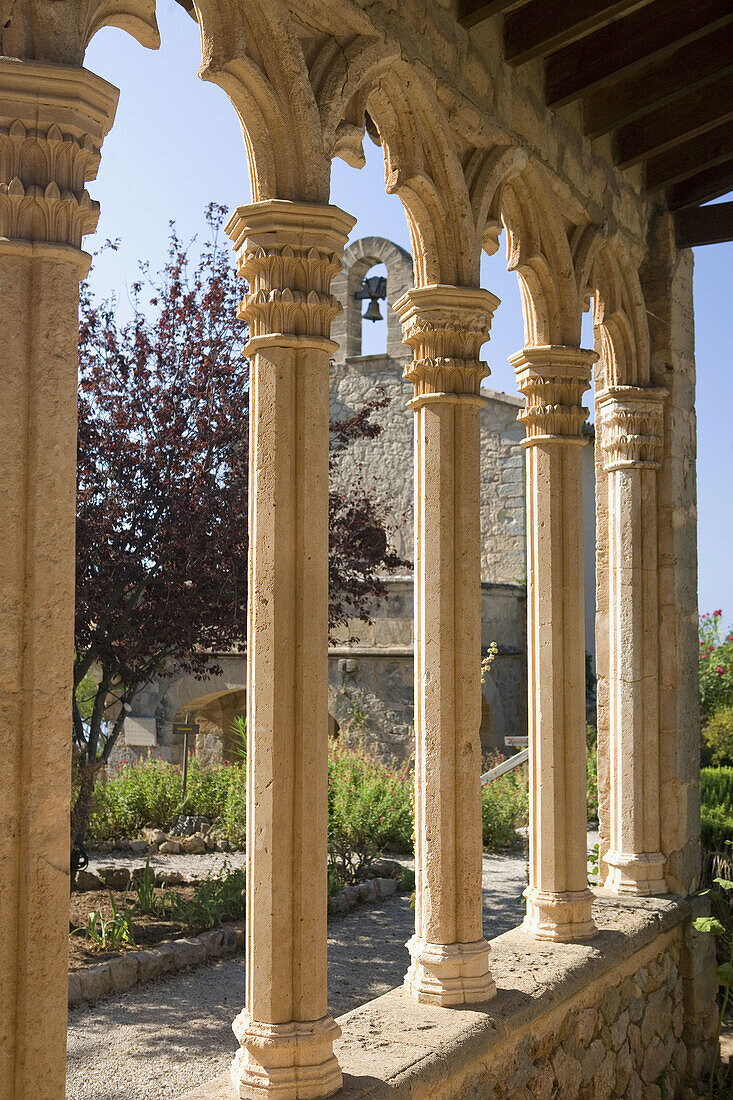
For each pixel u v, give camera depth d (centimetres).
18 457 227
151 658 780
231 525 745
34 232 230
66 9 236
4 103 227
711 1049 561
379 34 342
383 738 1367
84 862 790
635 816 547
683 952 546
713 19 436
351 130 337
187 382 777
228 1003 586
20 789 225
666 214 586
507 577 1655
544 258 471
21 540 227
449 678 383
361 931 755
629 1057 476
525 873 950
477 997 373
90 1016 563
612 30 451
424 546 389
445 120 379
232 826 1010
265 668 303
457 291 388
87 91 234
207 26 300
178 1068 491
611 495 568
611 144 538
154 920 730
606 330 563
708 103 520
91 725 780
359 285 1812
